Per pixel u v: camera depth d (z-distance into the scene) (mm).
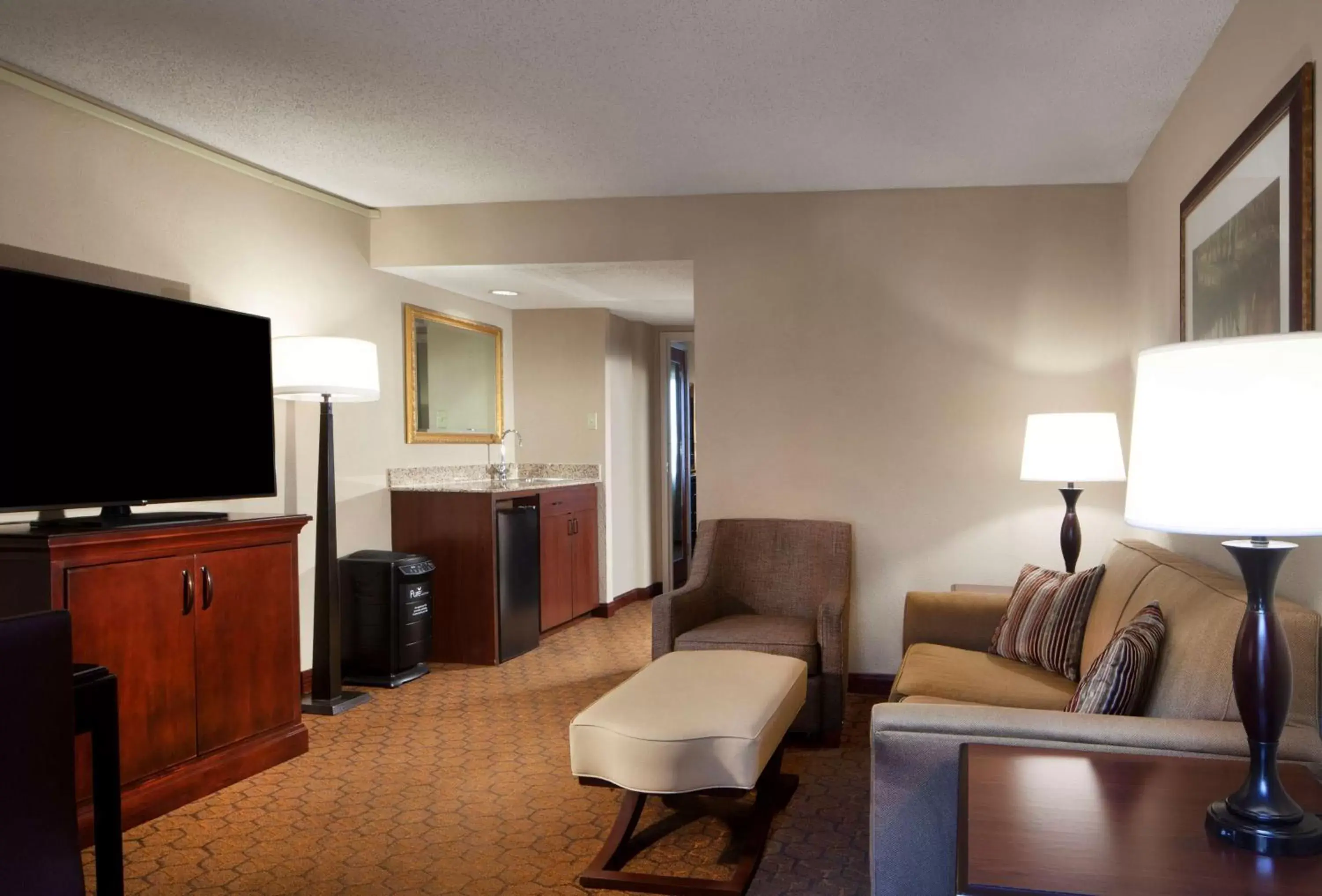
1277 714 1281
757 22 2551
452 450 5523
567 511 5613
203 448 3299
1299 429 1213
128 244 3365
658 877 2340
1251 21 2359
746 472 4371
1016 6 2453
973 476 4184
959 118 3309
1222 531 1232
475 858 2512
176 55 2801
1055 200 4129
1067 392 4109
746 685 2641
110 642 2697
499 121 3354
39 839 1428
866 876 2383
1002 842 1256
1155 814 1348
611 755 2320
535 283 5102
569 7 2461
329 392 3881
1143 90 3043
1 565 2590
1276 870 1181
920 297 4227
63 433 2820
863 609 4273
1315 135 1939
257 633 3246
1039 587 3074
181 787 2893
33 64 2873
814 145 3615
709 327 4398
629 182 4172
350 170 4000
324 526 3961
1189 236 2938
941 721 1714
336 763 3293
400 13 2510
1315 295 1947
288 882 2375
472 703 4086
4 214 2922
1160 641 2021
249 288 3936
